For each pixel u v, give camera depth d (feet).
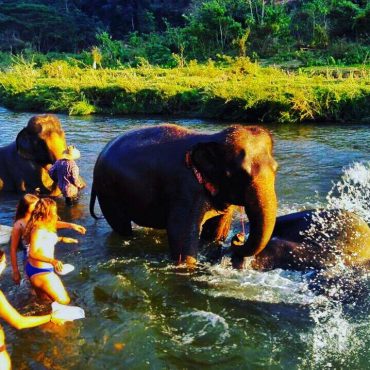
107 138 48.93
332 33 133.69
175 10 231.09
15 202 28.89
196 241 19.11
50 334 15.30
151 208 20.42
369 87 64.85
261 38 132.26
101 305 16.94
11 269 19.63
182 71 99.04
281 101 61.62
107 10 250.16
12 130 56.44
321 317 15.90
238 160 16.84
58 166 27.43
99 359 14.17
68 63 130.52
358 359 13.85
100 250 21.30
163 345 14.71
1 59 166.50
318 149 42.37
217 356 14.19
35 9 224.74
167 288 17.90
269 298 17.10
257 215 16.98
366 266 18.51
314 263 18.70
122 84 76.74
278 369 13.55
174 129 20.40
